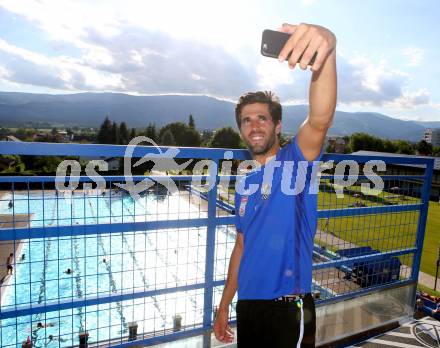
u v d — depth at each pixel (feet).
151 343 9.10
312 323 5.16
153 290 9.07
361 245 13.21
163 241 43.39
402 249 13.97
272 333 5.08
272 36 3.87
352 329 12.27
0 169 31.96
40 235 7.57
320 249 12.88
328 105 4.28
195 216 9.46
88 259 52.65
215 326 7.11
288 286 5.13
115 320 32.68
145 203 8.55
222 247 27.22
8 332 29.91
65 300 8.13
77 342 28.48
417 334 12.45
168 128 328.29
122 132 374.43
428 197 14.10
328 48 3.64
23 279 46.80
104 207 54.90
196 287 9.54
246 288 5.40
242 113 5.47
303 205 5.24
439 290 51.06
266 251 5.21
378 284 13.60
